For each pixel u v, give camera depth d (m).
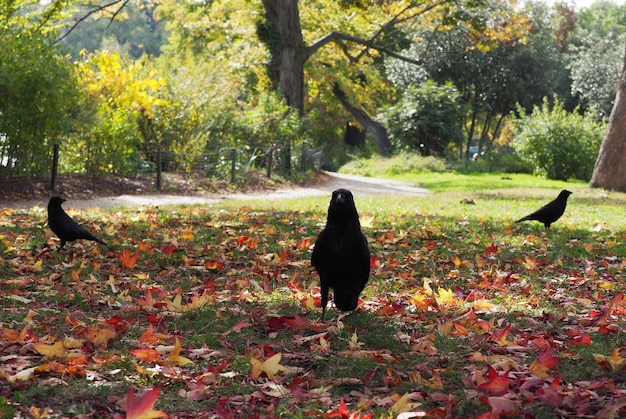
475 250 10.57
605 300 7.33
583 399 4.12
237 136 29.88
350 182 33.91
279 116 31.39
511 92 60.16
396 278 8.34
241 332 5.78
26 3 25.09
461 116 52.22
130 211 14.85
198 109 26.94
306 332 5.79
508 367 4.73
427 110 49.97
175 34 62.28
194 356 5.02
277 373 4.66
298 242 10.62
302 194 24.98
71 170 21.86
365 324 6.11
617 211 18.50
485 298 7.32
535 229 13.50
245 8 38.09
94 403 4.06
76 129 20.25
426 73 57.66
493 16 40.38
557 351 5.28
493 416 3.83
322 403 4.14
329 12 39.34
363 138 73.06
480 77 59.75
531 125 42.94
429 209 17.84
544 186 33.16
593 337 5.76
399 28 38.53
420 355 5.19
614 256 10.34
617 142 28.55
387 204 19.30
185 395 4.24
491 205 19.69
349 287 5.85
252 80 38.62
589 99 56.53
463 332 5.67
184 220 13.27
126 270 8.38
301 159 33.69
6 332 5.17
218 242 10.57
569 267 9.40
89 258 9.04
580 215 17.19
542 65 59.72
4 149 18.58
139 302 6.39
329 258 5.70
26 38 19.08
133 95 23.95
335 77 56.28
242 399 4.17
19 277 7.78
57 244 9.83
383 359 4.96
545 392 4.13
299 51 35.47
